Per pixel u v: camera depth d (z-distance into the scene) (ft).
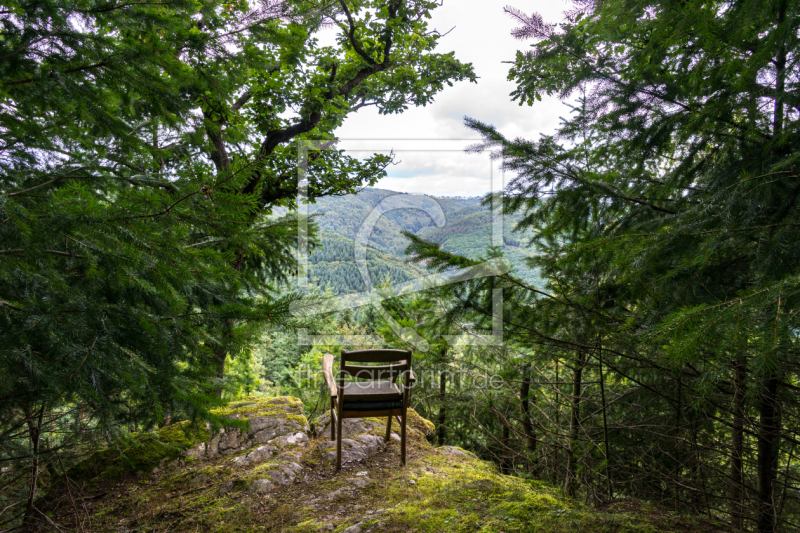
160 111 8.36
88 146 9.09
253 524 9.23
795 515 10.47
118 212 6.16
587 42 9.38
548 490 11.05
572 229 10.06
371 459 12.78
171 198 7.13
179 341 6.79
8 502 10.48
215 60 8.76
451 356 20.74
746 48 6.97
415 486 10.84
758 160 7.14
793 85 6.71
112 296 7.14
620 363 11.02
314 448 13.21
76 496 10.84
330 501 10.07
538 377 15.42
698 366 9.27
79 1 6.95
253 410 15.69
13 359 5.03
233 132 9.77
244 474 11.48
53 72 6.63
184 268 6.65
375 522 8.48
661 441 12.62
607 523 7.55
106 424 5.83
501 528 7.68
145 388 6.34
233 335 7.14
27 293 5.74
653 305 8.11
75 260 6.77
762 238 5.92
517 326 10.73
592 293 9.82
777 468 10.94
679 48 8.16
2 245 5.45
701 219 6.79
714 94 7.98
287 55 17.28
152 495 10.79
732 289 7.20
